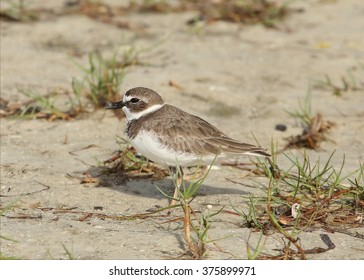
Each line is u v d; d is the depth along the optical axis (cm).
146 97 1105
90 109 1475
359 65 1788
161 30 1969
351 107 1552
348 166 1261
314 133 1376
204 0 2184
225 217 1043
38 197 1097
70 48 1806
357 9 2228
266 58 1811
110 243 941
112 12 2066
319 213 1048
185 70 1705
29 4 2084
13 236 950
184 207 988
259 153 1088
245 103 1549
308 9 2209
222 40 1928
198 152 1068
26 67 1661
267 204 1035
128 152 1230
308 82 1678
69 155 1270
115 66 1691
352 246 963
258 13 2097
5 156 1248
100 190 1138
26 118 1422
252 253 927
